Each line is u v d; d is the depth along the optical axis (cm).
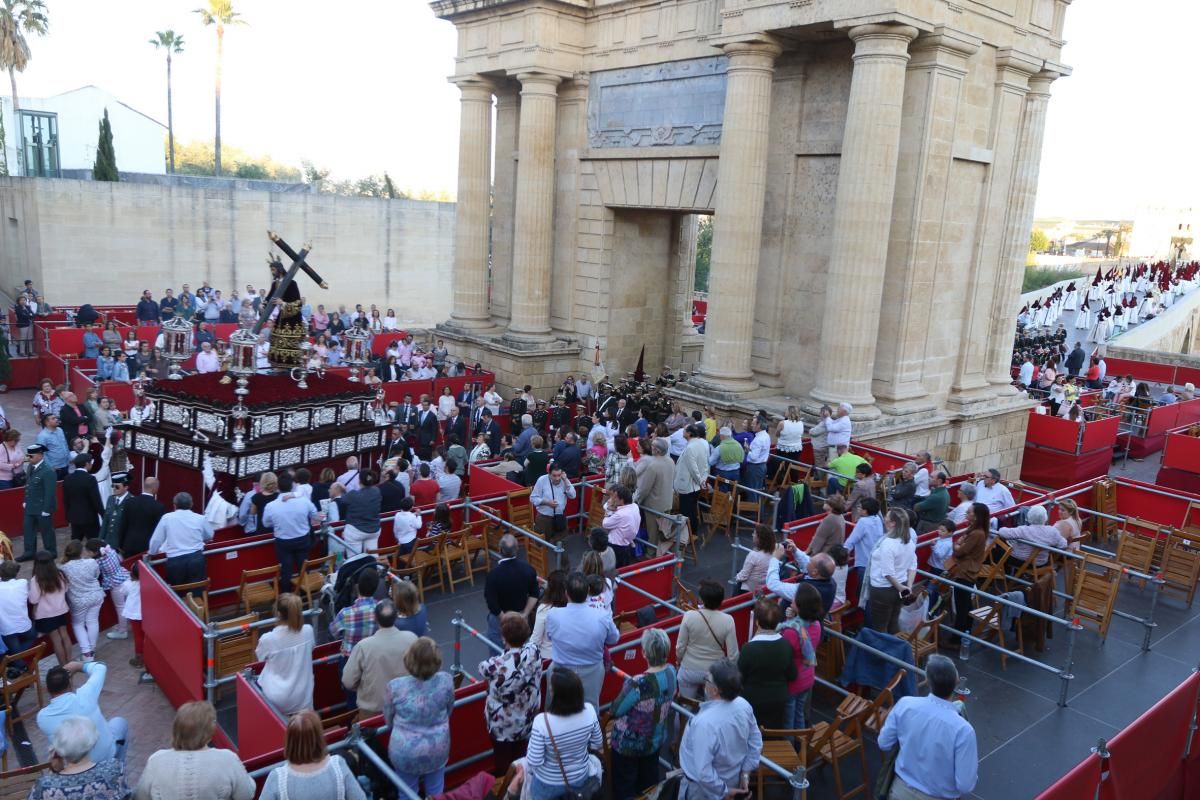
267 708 773
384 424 1898
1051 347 3847
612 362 2817
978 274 2169
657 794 681
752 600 1022
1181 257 8756
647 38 2455
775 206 2183
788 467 1741
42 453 1467
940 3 1834
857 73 1825
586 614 788
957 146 2005
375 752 718
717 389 2152
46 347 2847
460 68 2895
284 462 1673
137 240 3759
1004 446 2319
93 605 1106
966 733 644
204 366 2492
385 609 784
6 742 908
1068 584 1323
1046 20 2161
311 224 4209
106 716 1031
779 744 778
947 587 1207
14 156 6069
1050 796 644
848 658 960
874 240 1870
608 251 2720
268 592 1175
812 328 2142
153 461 1716
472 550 1405
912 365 2048
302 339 1953
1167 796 841
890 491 1598
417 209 4525
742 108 2047
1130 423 2677
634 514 1235
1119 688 1106
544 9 2566
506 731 741
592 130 2681
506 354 2758
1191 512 1652
